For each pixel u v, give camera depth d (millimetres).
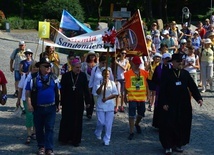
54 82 8148
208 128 10469
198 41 18375
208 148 8906
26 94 8141
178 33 20438
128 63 11914
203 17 47281
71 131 8914
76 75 8969
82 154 8391
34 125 8469
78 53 15023
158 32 19156
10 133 9789
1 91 8242
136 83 9391
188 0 50812
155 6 52844
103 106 8984
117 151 8617
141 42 11406
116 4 48781
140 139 9492
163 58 9672
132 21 11352
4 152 8438
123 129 10281
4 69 18812
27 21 40125
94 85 10039
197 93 8539
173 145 8516
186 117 8461
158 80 9656
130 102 9391
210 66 14820
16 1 50719
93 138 9531
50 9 37250
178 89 8359
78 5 38031
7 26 36281
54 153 8422
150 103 12125
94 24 42281
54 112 8164
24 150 8586
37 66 8242
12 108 12195
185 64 13664
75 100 8883
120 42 11602
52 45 11578
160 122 8391
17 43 29312
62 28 12961
